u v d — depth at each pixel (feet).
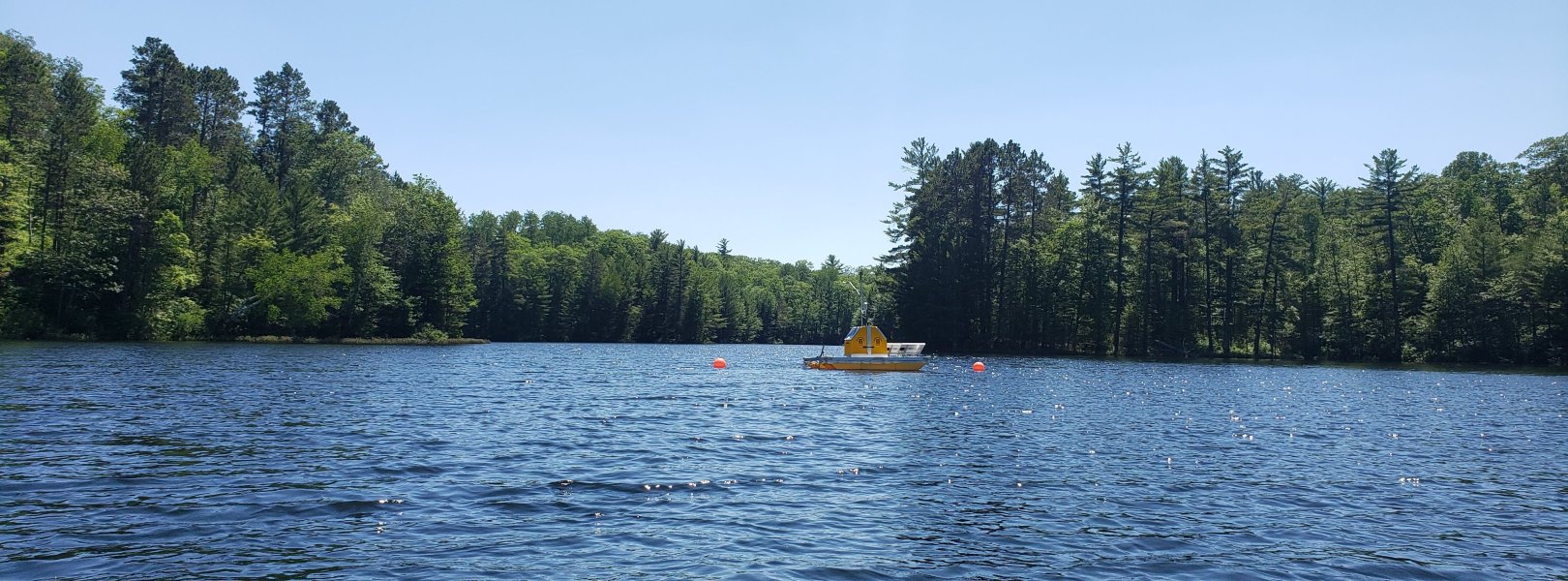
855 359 178.50
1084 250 310.24
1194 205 299.38
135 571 30.53
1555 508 45.60
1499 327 250.37
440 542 35.45
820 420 82.64
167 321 242.99
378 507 41.16
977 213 307.58
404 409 84.53
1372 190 278.67
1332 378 186.09
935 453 62.18
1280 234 297.74
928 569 33.42
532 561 33.19
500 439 64.64
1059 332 312.71
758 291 586.86
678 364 210.38
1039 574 33.04
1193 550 36.58
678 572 32.27
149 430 64.49
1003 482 51.11
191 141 291.38
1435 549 37.19
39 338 214.07
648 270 471.62
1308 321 295.89
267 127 344.90
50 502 40.47
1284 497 47.91
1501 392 142.31
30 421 67.31
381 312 312.71
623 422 77.61
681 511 41.93
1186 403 110.83
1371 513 43.98
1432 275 264.52
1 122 226.38
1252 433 78.07
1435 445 71.00
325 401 89.97
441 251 331.57
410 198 338.95
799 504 44.32
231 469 49.73
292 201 284.41
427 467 51.83
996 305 316.81
